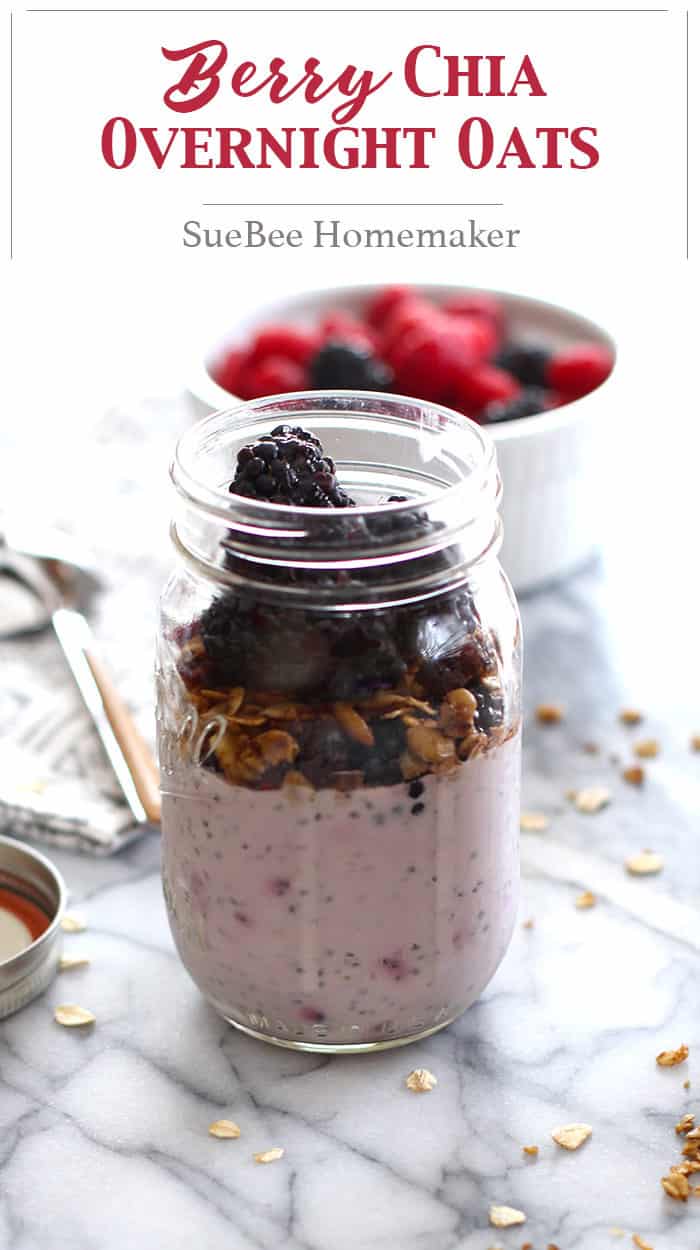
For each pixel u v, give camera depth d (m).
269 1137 0.64
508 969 0.69
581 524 0.85
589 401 0.82
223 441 0.65
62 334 1.17
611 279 1.23
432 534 0.61
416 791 0.62
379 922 0.63
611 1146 0.63
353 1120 0.64
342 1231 0.61
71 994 0.68
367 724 0.61
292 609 0.62
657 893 0.72
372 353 0.87
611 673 0.82
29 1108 0.65
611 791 0.76
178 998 0.68
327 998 0.64
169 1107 0.65
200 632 0.63
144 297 1.25
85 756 0.77
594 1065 0.66
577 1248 0.61
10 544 0.86
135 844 0.74
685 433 1.01
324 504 0.63
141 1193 0.62
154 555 0.88
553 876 0.72
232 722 0.62
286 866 0.63
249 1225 0.61
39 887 0.70
